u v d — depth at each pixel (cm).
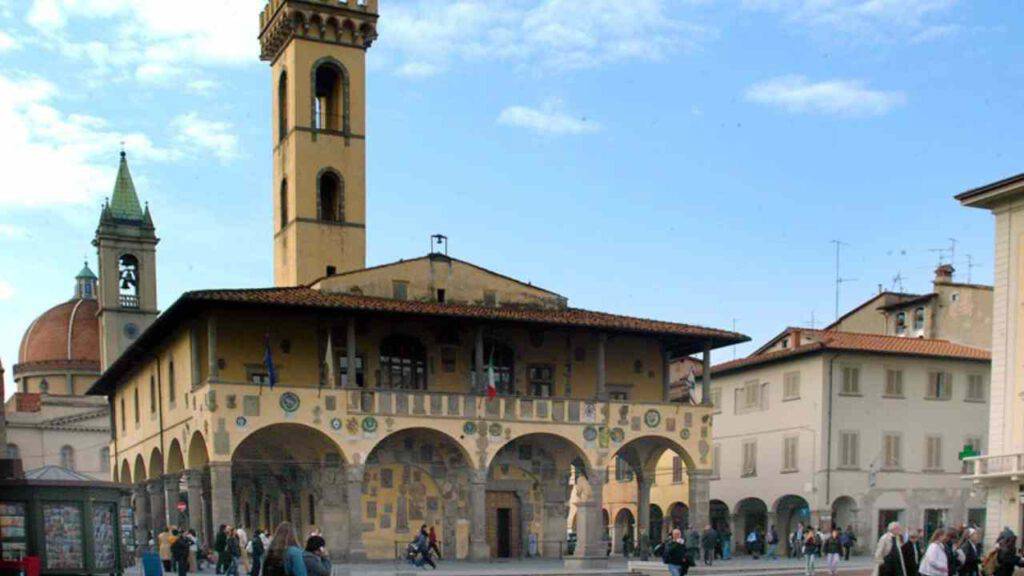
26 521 3359
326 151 7431
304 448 6181
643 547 6788
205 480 6375
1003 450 5553
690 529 6250
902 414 7481
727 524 8162
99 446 12112
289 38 7500
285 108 7638
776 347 7994
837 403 7294
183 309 5866
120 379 8094
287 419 5769
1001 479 5475
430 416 6066
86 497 3447
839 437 7269
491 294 6812
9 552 3325
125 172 12412
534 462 6719
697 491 6644
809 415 7362
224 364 6000
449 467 6425
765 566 5803
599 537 6359
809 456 7325
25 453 11800
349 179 7475
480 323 6244
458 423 6122
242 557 5441
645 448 6994
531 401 6294
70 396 12362
